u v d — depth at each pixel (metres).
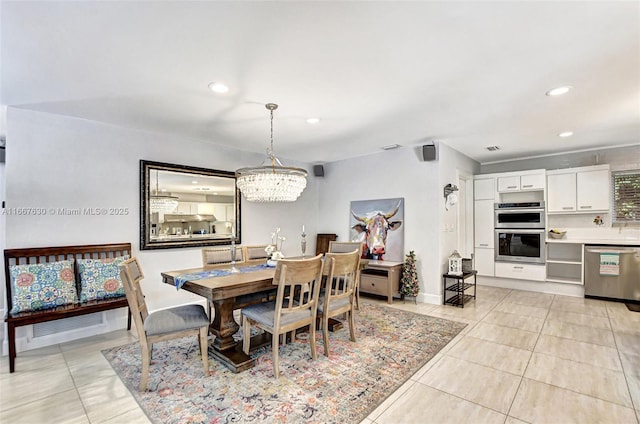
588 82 2.54
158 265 3.92
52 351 2.91
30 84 2.52
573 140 4.41
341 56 2.14
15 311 2.66
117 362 2.67
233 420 1.89
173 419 1.90
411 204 4.77
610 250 4.49
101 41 1.93
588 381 2.31
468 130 3.92
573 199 4.87
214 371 2.50
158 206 3.92
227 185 4.66
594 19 1.74
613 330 3.34
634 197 4.64
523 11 1.67
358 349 2.89
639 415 1.91
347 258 2.88
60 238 3.23
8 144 2.97
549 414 1.93
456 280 4.77
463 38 1.93
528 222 5.14
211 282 2.51
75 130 3.34
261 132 3.96
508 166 5.76
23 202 3.04
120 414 1.96
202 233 4.34
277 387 2.25
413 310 4.14
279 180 3.01
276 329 2.39
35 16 1.67
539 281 5.08
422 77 2.46
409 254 4.59
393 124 3.67
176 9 1.63
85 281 3.09
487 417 1.91
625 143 4.59
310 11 1.66
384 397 2.12
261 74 2.39
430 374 2.43
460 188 5.37
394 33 1.87
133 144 3.75
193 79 2.46
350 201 5.58
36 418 1.93
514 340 3.09
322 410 1.98
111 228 3.56
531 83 2.57
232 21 1.74
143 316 2.47
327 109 3.15
